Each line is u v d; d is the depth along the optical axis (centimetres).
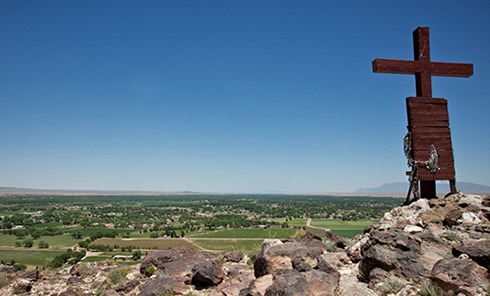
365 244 895
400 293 671
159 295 879
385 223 1159
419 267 745
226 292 824
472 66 1338
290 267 817
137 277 1138
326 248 1144
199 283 944
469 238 911
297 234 1338
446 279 642
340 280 808
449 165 1255
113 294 947
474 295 600
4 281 1209
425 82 1308
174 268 1051
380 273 754
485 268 694
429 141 1259
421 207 1160
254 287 729
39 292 1116
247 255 1247
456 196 1191
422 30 1336
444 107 1291
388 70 1302
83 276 1305
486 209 1030
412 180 1252
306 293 662
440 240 879
